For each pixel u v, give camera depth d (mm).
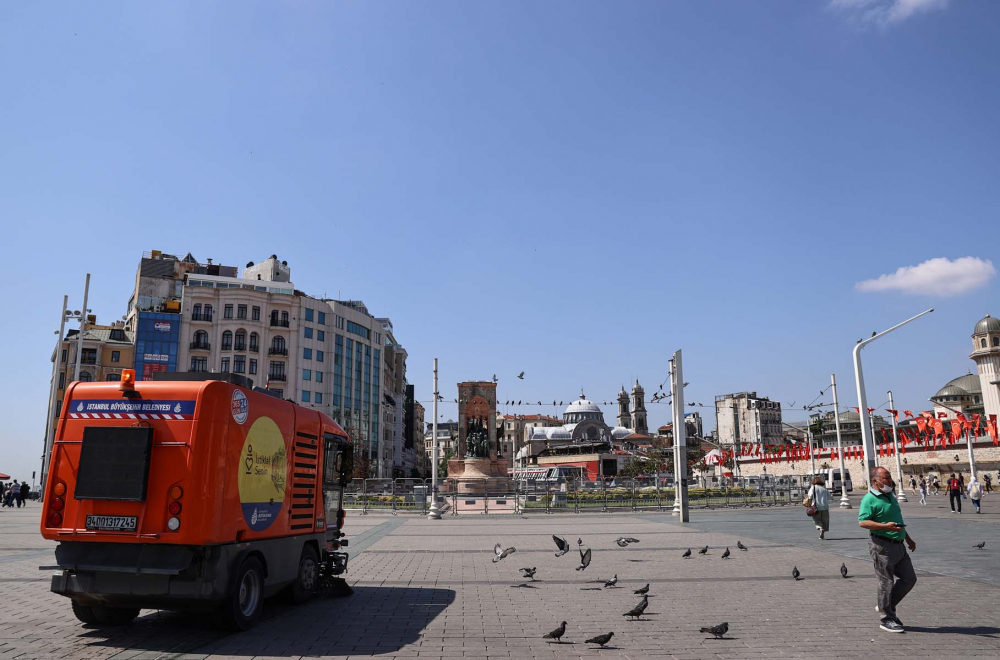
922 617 9836
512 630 9281
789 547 19359
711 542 20984
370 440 100000
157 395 9094
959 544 19281
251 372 83188
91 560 8820
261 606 9875
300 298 88500
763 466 95188
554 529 26516
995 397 91000
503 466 59750
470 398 63188
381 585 13258
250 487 9758
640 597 11734
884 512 9148
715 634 8539
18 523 29844
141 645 8484
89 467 8938
